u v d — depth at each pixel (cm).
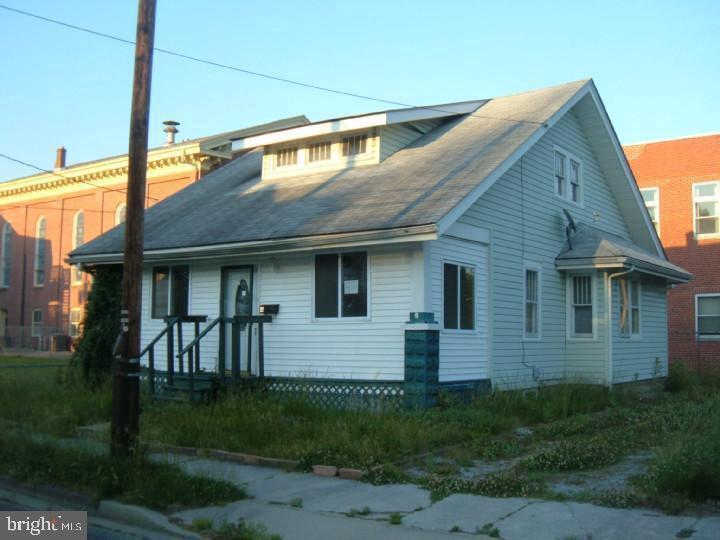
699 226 2928
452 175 1518
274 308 1588
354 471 978
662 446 1098
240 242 1516
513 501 836
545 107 1852
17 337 4228
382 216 1380
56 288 4056
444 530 746
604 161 2206
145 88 1022
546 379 1800
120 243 1873
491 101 2106
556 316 1877
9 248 4412
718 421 938
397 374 1402
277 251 1498
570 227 1930
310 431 1180
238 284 1680
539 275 1808
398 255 1420
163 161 3062
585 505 805
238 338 1500
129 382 989
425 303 1381
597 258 1830
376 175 1700
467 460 1053
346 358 1471
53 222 4081
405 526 765
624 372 1959
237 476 997
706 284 2883
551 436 1256
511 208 1708
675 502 777
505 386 1628
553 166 1927
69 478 951
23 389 1697
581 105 2047
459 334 1488
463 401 1448
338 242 1389
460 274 1512
